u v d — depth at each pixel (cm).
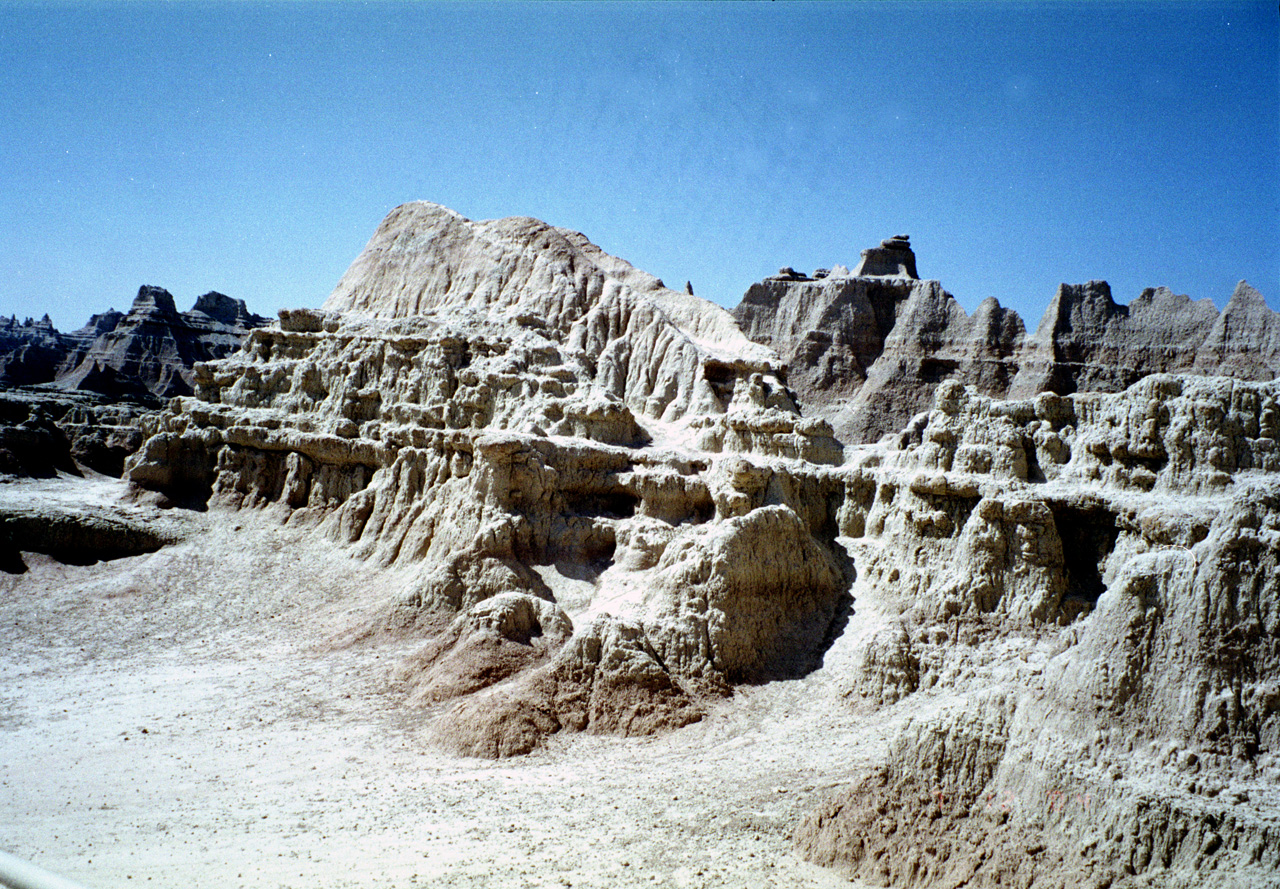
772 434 5591
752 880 2516
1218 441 4256
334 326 7506
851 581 4797
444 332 6869
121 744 3809
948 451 4850
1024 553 4269
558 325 7325
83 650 4988
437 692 4200
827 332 12394
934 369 11919
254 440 6756
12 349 15525
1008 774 2594
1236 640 2569
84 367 13338
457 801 3192
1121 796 2394
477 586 4984
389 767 3559
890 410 11688
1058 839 2433
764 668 4294
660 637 4259
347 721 4041
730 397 6750
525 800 3178
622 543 5312
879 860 2545
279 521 6506
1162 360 11075
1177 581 2684
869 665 4022
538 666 4309
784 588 4538
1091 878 2309
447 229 8275
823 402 12075
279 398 7062
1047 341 11425
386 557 5850
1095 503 4347
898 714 3791
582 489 5619
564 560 5297
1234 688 2530
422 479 6106
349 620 5194
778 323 12938
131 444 8481
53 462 7875
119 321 14550
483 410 6406
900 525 4747
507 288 7669
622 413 6022
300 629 5234
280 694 4347
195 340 14762
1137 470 4397
